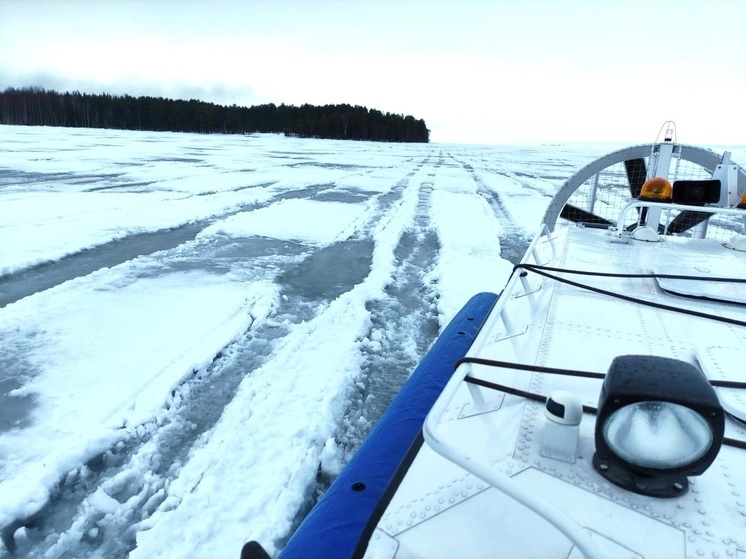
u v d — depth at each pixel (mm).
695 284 2309
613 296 2211
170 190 12492
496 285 5715
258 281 5672
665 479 1070
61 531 2256
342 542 1666
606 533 976
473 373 1609
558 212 4105
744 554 924
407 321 4746
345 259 6777
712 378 1482
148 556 2096
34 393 3281
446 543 1016
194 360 3689
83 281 5480
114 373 3531
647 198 3230
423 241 8148
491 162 32438
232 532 2225
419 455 1278
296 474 2578
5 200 10258
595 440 1067
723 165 3250
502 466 1172
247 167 20000
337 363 3764
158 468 2656
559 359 1671
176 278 5719
